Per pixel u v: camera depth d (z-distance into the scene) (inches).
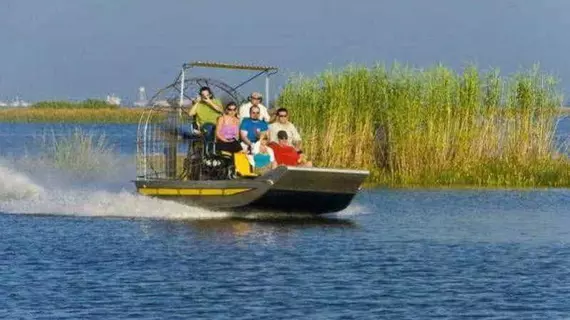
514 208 3284.9
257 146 2952.8
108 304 1889.8
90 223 2839.6
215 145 2942.9
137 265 2241.6
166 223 2844.5
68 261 2277.3
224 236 2632.9
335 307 1883.6
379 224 2891.2
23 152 5280.5
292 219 2960.1
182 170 3154.5
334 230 2763.3
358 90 4033.0
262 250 2439.7
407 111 4003.4
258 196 2854.3
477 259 2347.4
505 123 4065.0
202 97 2999.5
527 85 4057.6
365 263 2288.4
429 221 2967.5
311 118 3978.8
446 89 4025.6
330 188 2883.9
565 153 4153.5
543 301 1930.4
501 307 1887.3
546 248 2500.0
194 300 1924.2
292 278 2119.8
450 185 3937.0
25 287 2016.5
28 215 2984.7
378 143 4087.1
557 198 3558.1
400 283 2080.5
